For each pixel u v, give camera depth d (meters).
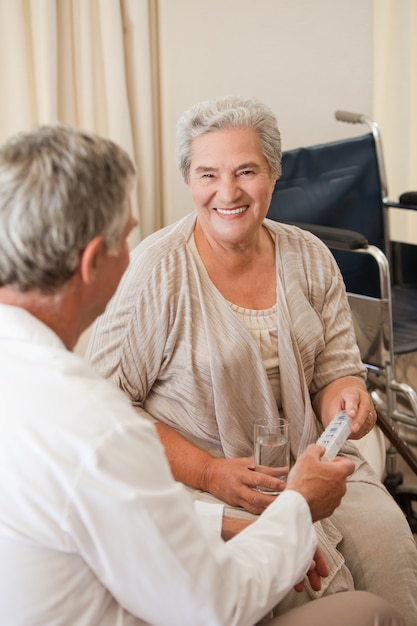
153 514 0.94
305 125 3.16
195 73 2.87
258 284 1.66
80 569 0.95
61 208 0.94
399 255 2.86
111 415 0.94
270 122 1.57
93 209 0.96
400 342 2.45
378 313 2.29
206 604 0.98
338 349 1.73
